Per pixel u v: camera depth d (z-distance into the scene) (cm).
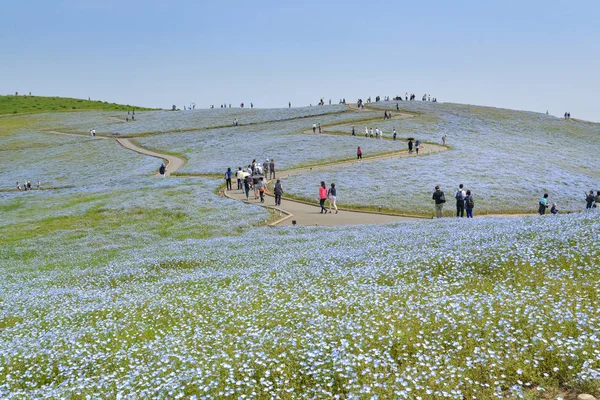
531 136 9662
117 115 15388
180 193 5328
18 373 1027
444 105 12925
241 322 1208
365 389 728
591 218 1889
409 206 4491
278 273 1789
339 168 6303
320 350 892
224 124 11912
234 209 4462
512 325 951
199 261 2422
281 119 11881
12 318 1638
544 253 1451
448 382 770
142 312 1476
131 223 4194
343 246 2292
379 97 14475
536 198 4794
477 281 1338
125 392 845
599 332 848
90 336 1255
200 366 901
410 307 1105
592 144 9419
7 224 4434
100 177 7250
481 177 5600
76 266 2750
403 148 7612
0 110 16925
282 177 6028
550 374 784
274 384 832
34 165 8781
